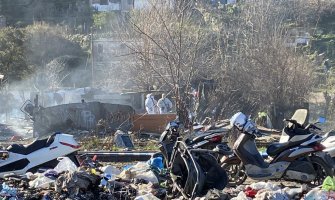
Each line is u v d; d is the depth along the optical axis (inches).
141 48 1285.7
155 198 441.1
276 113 1547.7
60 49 2573.8
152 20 1289.4
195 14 1625.2
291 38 1924.2
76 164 579.2
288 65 1606.8
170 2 1358.3
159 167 546.0
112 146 864.3
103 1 3307.1
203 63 1243.2
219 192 442.3
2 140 1101.1
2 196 445.4
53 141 573.3
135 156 719.7
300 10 2406.5
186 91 994.7
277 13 1849.2
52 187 472.4
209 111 1208.2
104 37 2279.8
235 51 1565.0
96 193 457.7
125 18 1875.0
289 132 513.3
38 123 1109.7
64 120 1111.0
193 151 470.9
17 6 3223.4
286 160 507.8
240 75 1483.8
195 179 460.8
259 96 1528.1
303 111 532.4
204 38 1316.4
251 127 515.2
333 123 1578.5
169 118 1063.6
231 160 526.9
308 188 464.4
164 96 1178.0
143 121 1064.8
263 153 611.2
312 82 1750.7
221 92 1323.8
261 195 434.3
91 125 1107.3
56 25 2923.2
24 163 560.7
